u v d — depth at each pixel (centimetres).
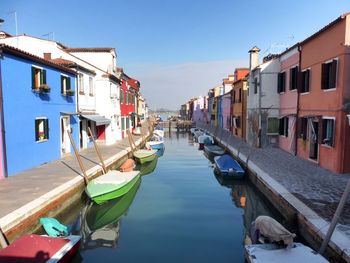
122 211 1172
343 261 614
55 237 737
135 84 4438
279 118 2131
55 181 1184
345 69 1251
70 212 1120
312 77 1563
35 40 2222
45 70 1602
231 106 3541
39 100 1547
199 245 863
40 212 902
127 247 855
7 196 976
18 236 794
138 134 3547
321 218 797
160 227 1001
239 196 1381
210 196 1384
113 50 2689
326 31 1400
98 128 2550
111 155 1923
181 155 2714
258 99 2186
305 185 1134
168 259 782
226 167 1633
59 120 1781
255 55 2441
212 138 3253
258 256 638
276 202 1062
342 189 1073
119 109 2909
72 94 1933
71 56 2255
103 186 1208
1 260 603
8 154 1286
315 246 743
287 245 670
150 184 1614
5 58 1271
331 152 1370
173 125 6631
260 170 1416
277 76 2138
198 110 7362
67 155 1877
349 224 754
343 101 1266
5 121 1269
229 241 889
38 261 628
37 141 1526
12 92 1317
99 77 2455
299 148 1770
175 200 1316
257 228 735
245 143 2592
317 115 1484
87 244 882
